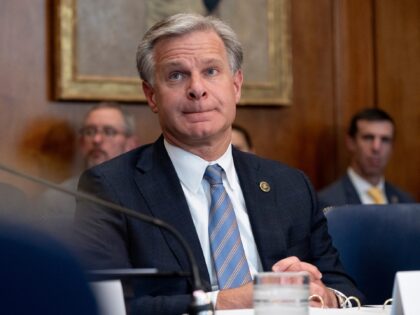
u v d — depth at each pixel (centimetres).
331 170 972
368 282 565
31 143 819
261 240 455
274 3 927
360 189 923
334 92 977
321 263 484
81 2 833
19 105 817
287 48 934
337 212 570
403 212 571
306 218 480
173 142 460
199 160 455
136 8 855
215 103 453
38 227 147
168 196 445
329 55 975
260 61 919
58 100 830
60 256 145
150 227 438
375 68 995
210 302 272
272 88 925
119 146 801
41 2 828
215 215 449
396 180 1009
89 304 147
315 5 968
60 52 823
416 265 565
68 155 829
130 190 444
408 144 1010
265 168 486
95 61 838
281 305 271
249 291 400
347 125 978
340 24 979
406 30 1009
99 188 442
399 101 1005
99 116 798
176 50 456
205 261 436
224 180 463
